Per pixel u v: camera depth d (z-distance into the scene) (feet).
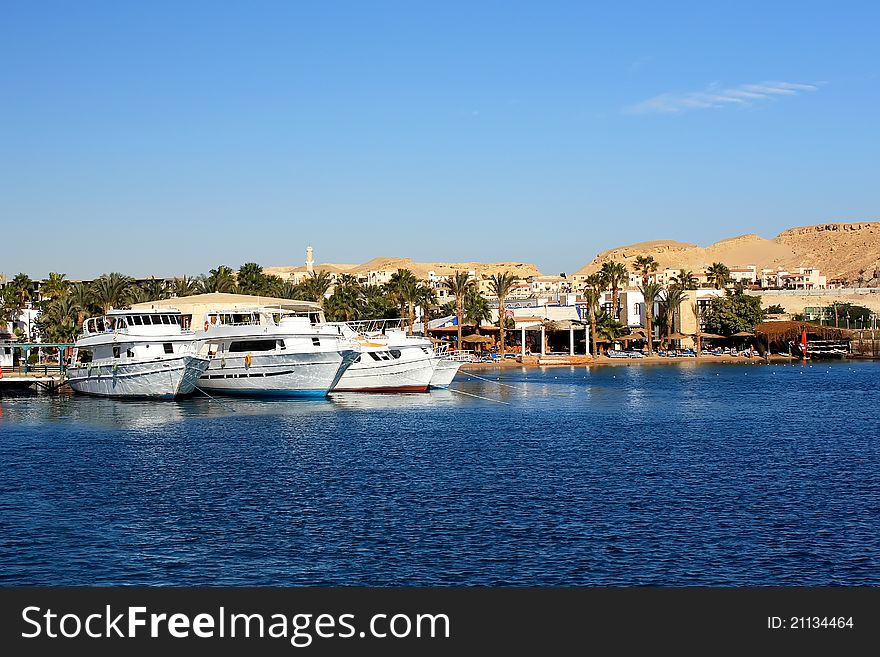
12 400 331.16
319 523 139.64
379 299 592.60
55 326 444.55
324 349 317.83
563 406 325.01
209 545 128.67
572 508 148.97
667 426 265.34
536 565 120.06
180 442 222.89
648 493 160.97
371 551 125.70
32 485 168.35
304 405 309.22
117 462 193.16
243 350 322.75
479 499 156.04
